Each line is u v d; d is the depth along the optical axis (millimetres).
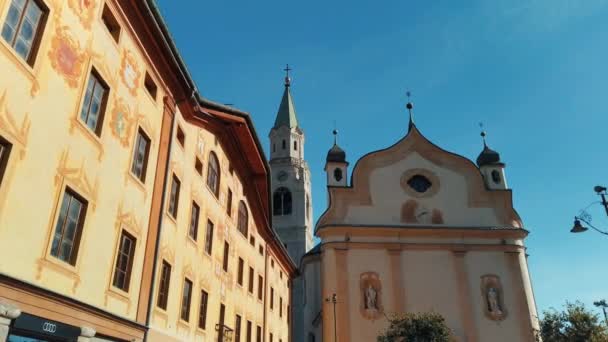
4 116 9875
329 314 35812
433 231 38750
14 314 9773
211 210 23031
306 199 85438
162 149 17969
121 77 15133
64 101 11969
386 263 37688
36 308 10516
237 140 26500
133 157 15852
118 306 14109
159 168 17578
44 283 10820
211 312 22047
